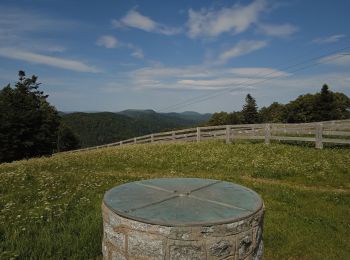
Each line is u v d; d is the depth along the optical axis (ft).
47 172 44.42
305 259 21.61
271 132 64.90
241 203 16.75
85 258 19.35
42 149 152.35
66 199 30.63
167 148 65.87
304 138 58.34
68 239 21.07
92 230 22.41
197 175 43.50
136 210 15.49
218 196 18.01
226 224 14.26
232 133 68.33
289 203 32.19
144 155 58.75
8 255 18.29
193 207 16.02
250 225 15.28
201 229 13.88
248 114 289.94
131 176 43.09
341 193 35.17
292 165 45.88
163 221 14.05
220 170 46.29
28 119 141.79
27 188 35.37
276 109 337.11
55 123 193.57
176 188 19.63
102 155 61.82
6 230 22.11
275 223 26.73
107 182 38.06
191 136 85.05
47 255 19.11
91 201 30.12
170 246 13.89
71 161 55.77
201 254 13.92
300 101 260.01
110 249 15.89
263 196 34.01
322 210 30.37
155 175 44.01
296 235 24.70
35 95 182.19
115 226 15.40
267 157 51.70
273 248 22.72
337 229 26.27
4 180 38.63
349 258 21.80
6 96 152.25
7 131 135.85
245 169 45.88
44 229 22.34
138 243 14.42
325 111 240.12
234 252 14.58
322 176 41.09
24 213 26.21
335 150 54.65
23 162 60.64
